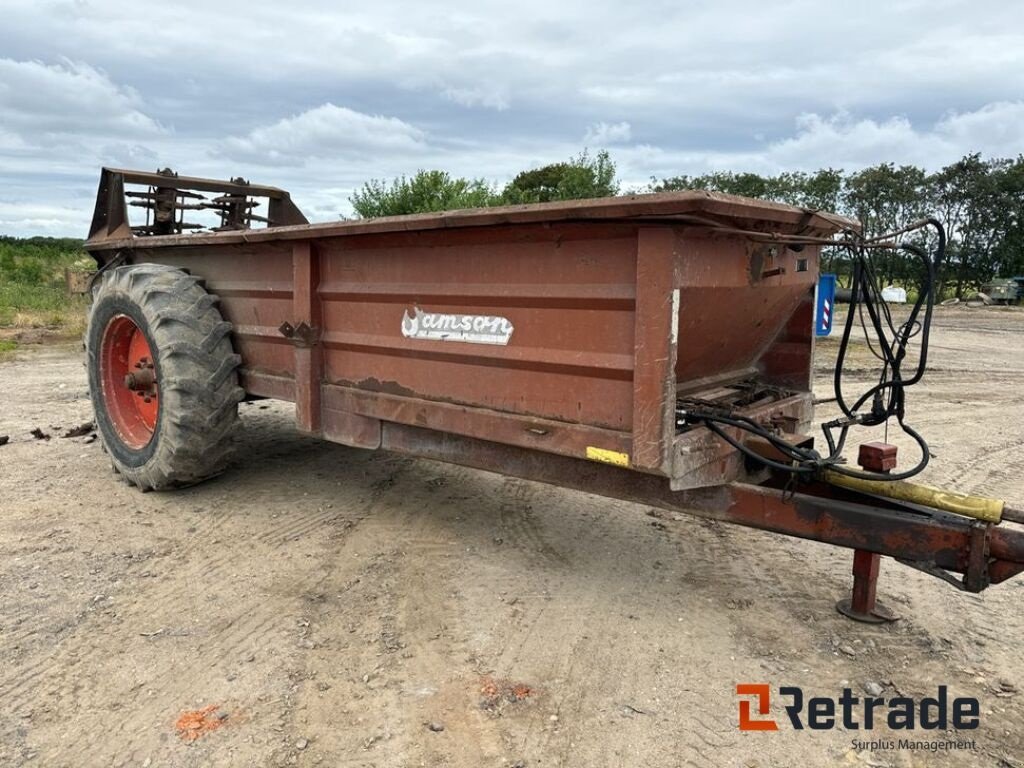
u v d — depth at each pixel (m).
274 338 4.93
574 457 3.50
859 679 3.20
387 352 4.21
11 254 30.59
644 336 3.08
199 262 5.42
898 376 3.47
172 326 4.94
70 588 3.93
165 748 2.73
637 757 2.72
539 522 4.96
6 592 3.87
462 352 3.80
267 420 7.67
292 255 4.58
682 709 2.99
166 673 3.19
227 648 3.38
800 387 4.40
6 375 10.34
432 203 20.64
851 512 3.19
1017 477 6.04
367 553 4.43
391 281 4.10
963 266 36.12
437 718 2.92
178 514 5.02
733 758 2.73
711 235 3.15
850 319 3.61
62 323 15.79
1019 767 2.69
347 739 2.79
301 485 5.64
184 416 4.93
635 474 3.59
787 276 3.86
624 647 3.43
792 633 3.56
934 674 3.24
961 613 3.78
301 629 3.55
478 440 4.01
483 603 3.84
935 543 3.01
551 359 3.44
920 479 5.96
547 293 3.40
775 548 4.57
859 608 3.66
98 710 2.95
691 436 3.26
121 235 6.24
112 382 5.68
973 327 21.05
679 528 4.89
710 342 3.71
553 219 3.13
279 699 3.02
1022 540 2.85
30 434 7.04
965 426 7.88
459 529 4.83
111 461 5.75
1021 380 10.91
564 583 4.07
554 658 3.34
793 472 3.35
